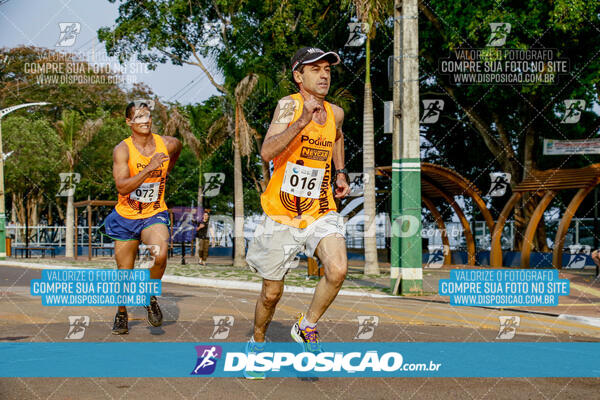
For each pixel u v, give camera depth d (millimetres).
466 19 15984
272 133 3635
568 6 13875
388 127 9953
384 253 22328
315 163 3713
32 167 28453
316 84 3670
